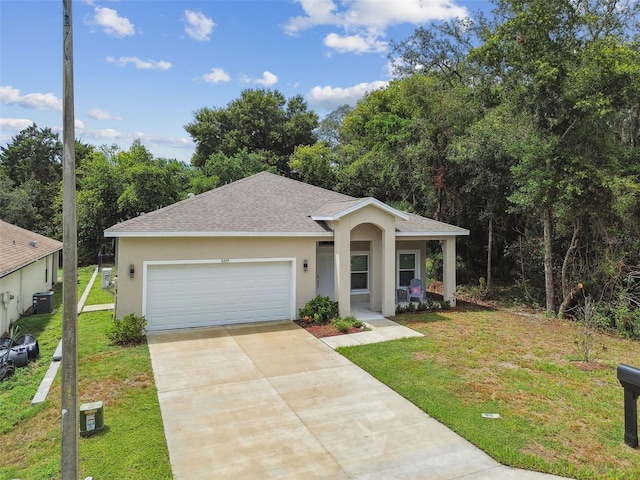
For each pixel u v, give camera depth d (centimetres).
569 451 633
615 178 1384
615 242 1466
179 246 1296
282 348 1134
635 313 1331
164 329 1303
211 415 745
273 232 1378
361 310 1606
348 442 656
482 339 1244
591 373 968
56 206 3659
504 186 1909
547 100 1488
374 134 2981
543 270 1841
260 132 4516
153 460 598
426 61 3016
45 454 626
